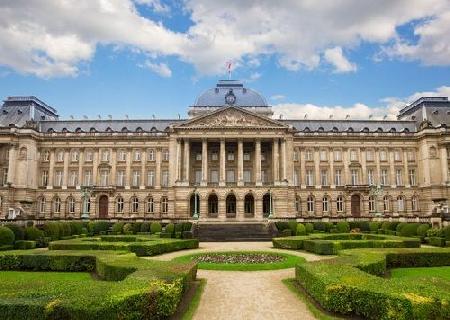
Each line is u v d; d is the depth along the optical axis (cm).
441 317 1334
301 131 9100
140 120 9531
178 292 1720
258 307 1841
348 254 2714
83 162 9050
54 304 1335
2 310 1333
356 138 9100
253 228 6538
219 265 2975
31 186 8688
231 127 8300
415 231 5012
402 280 1678
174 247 4031
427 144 8750
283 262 3138
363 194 8806
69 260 2711
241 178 8194
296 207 8831
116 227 6122
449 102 9406
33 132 8744
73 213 8819
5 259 2741
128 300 1434
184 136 8362
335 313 1673
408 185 8981
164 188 8862
